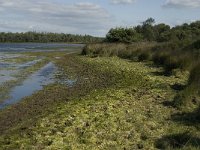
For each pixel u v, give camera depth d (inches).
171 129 510.9
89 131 505.7
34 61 1752.0
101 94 784.9
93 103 685.9
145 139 477.4
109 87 893.8
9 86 963.3
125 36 2252.7
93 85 960.3
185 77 956.0
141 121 553.3
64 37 7844.5
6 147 458.6
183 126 527.5
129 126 527.5
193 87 685.9
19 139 490.0
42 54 2297.0
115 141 468.8
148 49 1517.0
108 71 1222.3
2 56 2078.0
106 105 659.4
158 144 458.6
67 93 852.6
